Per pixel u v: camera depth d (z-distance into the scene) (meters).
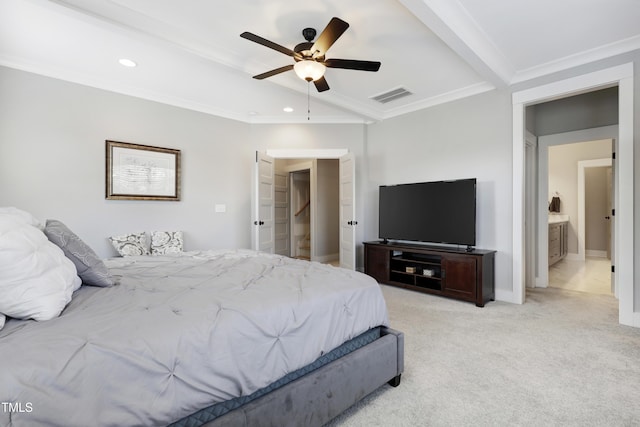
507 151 3.55
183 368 1.06
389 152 4.74
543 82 3.27
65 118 3.27
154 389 0.99
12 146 3.00
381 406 1.66
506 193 3.56
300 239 7.66
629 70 2.77
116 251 3.54
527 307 3.34
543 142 4.33
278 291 1.57
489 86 3.65
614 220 3.84
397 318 3.00
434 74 3.41
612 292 3.97
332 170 6.96
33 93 3.09
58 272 1.29
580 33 2.62
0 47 2.79
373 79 3.54
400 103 4.32
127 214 3.67
